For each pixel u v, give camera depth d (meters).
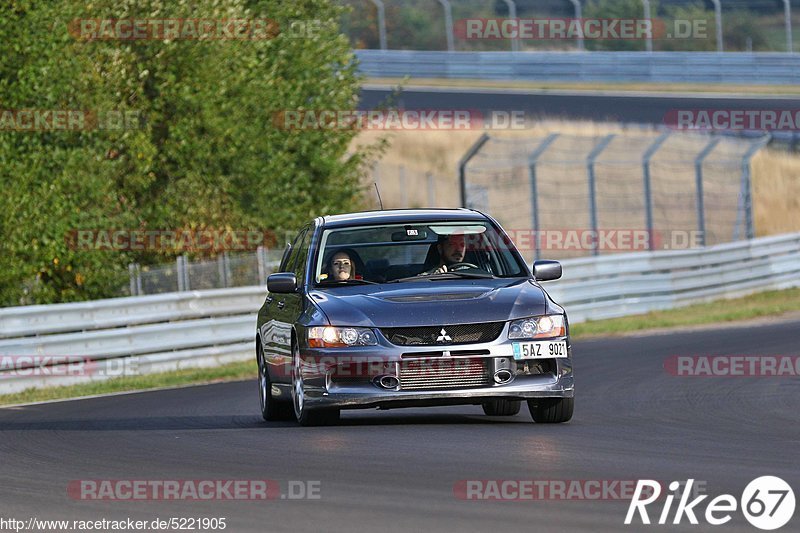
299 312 34.53
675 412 37.19
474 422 35.19
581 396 42.62
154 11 82.88
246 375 61.28
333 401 32.66
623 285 85.81
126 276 76.69
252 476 26.06
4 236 71.25
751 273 96.00
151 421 40.50
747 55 155.38
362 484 24.50
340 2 111.25
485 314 32.84
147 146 79.75
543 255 114.50
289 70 94.12
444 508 21.78
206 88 83.94
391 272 35.88
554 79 165.38
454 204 140.25
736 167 98.31
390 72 175.62
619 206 128.75
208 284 74.69
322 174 94.12
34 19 74.56
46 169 73.88
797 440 30.14
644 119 139.50
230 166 86.81
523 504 21.95
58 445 33.75
